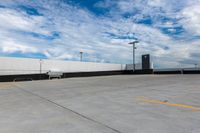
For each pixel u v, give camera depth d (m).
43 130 3.04
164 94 6.48
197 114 3.70
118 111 4.17
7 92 9.00
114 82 13.63
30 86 12.38
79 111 4.32
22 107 5.05
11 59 22.05
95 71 30.80
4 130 3.08
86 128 3.08
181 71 26.83
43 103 5.60
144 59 32.06
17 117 3.93
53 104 5.37
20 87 11.79
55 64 26.16
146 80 14.39
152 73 30.62
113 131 2.89
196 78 14.59
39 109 4.71
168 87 8.65
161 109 4.21
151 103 4.96
